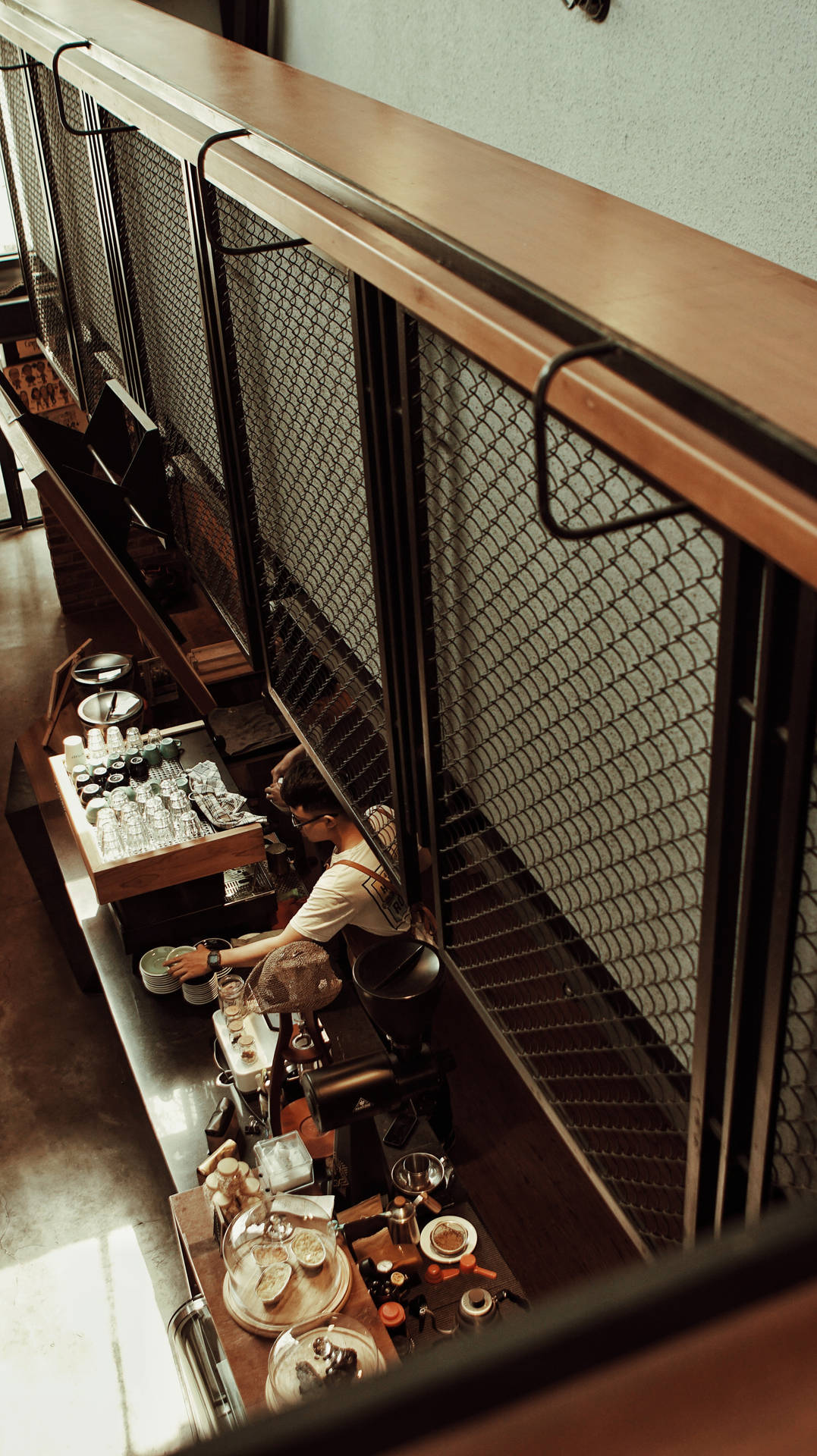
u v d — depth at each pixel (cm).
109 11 296
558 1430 13
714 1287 15
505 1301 285
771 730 90
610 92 249
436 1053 233
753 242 214
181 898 406
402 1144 315
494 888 168
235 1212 300
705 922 105
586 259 109
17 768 542
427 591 155
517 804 158
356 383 155
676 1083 128
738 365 84
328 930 323
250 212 196
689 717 101
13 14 330
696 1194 121
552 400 93
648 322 93
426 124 170
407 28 345
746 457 77
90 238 361
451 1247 294
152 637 301
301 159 150
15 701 816
